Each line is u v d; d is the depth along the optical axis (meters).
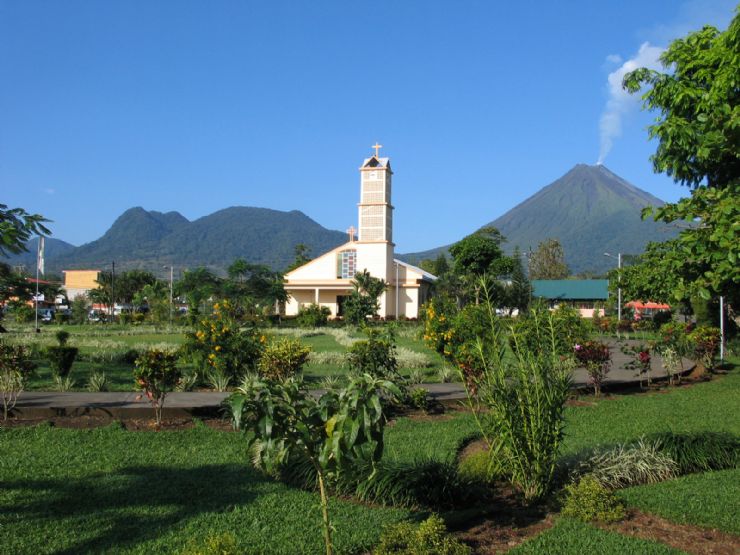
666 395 12.69
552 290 62.31
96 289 73.62
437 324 13.96
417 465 6.09
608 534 5.05
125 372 15.67
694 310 24.27
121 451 7.56
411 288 58.75
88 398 10.91
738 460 7.06
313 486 6.18
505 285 48.69
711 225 6.54
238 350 12.79
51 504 5.65
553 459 5.86
